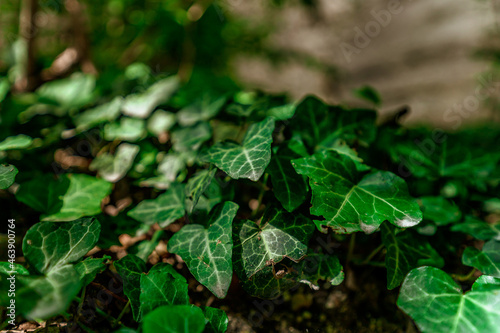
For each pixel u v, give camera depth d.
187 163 0.31
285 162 0.27
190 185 0.27
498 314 0.21
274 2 0.69
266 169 0.26
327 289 0.29
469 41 0.92
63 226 0.24
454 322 0.21
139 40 0.65
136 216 0.28
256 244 0.24
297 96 1.16
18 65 0.51
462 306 0.22
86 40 0.57
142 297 0.23
